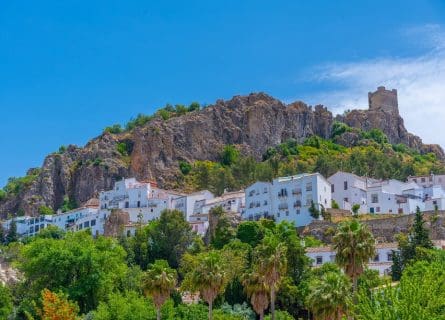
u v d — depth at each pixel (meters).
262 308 106.94
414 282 72.12
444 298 70.00
